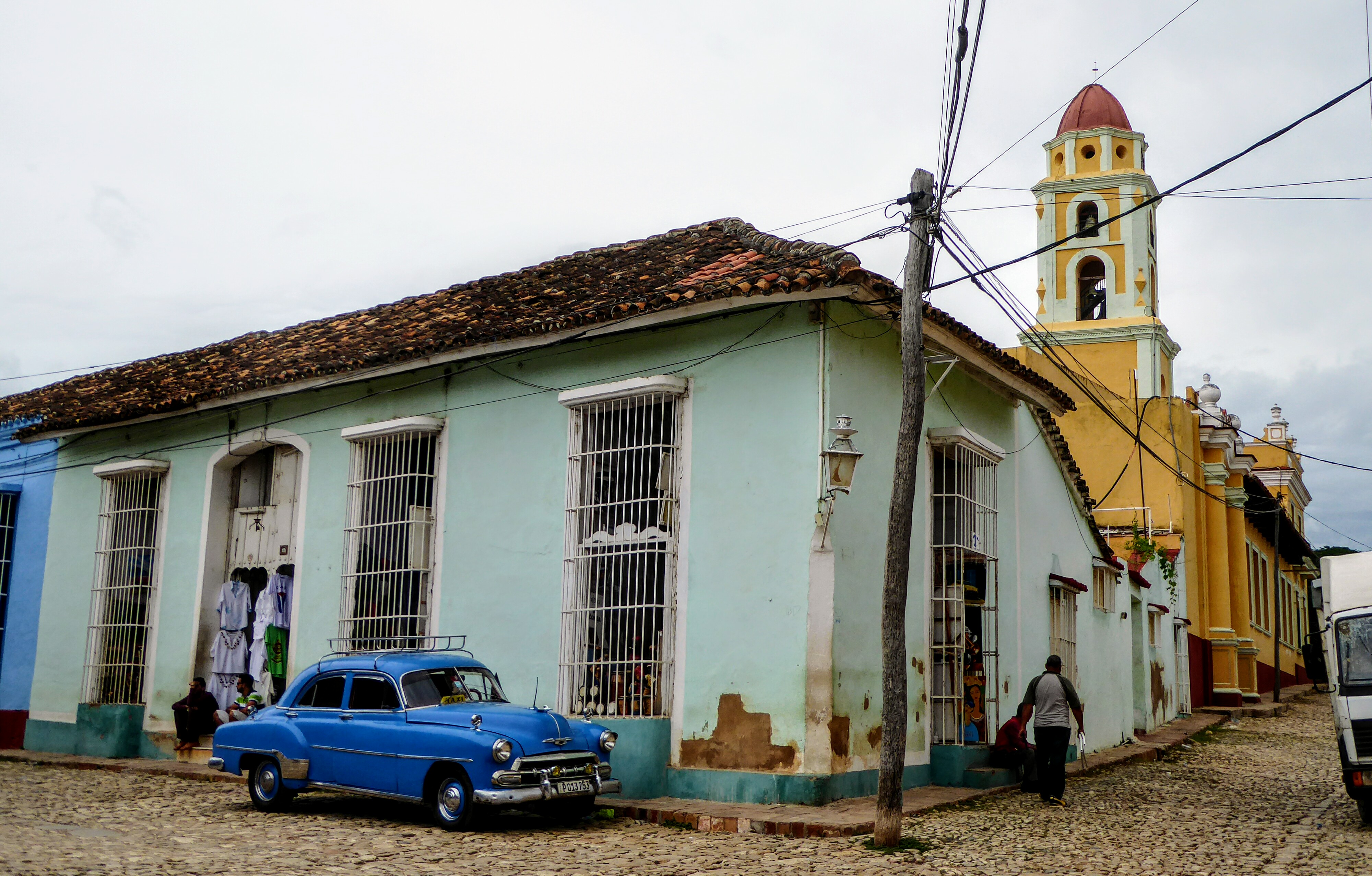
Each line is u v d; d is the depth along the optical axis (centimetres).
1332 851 909
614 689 1170
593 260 1584
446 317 1540
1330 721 2475
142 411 1644
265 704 1466
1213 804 1192
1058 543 1628
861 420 1141
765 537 1100
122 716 1589
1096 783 1352
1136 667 2044
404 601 1378
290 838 910
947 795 1145
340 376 1441
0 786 1276
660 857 834
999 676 1370
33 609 1802
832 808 1013
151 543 1686
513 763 923
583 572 1223
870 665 1126
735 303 1110
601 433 1244
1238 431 2009
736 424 1140
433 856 829
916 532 1233
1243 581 2936
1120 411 2608
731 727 1087
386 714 1016
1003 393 1456
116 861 780
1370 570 1150
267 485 1625
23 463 1888
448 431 1379
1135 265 2812
